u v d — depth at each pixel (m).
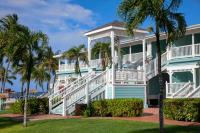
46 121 22.09
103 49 32.31
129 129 16.89
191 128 16.33
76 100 26.62
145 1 13.08
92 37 32.31
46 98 29.75
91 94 26.83
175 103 19.98
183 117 19.55
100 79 27.83
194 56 28.89
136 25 13.43
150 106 31.81
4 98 40.53
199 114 19.09
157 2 12.94
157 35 13.55
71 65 45.75
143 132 15.97
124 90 27.97
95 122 19.94
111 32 29.28
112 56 28.78
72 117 24.05
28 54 20.81
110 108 23.56
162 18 13.37
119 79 27.94
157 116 22.39
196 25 28.50
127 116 22.83
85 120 21.22
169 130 15.95
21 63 21.67
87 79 28.97
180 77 31.53
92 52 33.59
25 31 20.70
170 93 27.55
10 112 32.44
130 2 13.45
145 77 29.48
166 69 31.42
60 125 19.88
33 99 29.62
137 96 28.64
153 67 31.86
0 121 24.25
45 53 21.47
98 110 24.14
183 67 29.72
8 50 20.72
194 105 19.19
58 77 48.69
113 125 18.36
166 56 31.62
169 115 20.38
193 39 29.56
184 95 25.94
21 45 20.48
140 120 20.22
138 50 37.31
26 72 21.80
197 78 29.50
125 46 38.19
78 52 36.72
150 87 33.53
